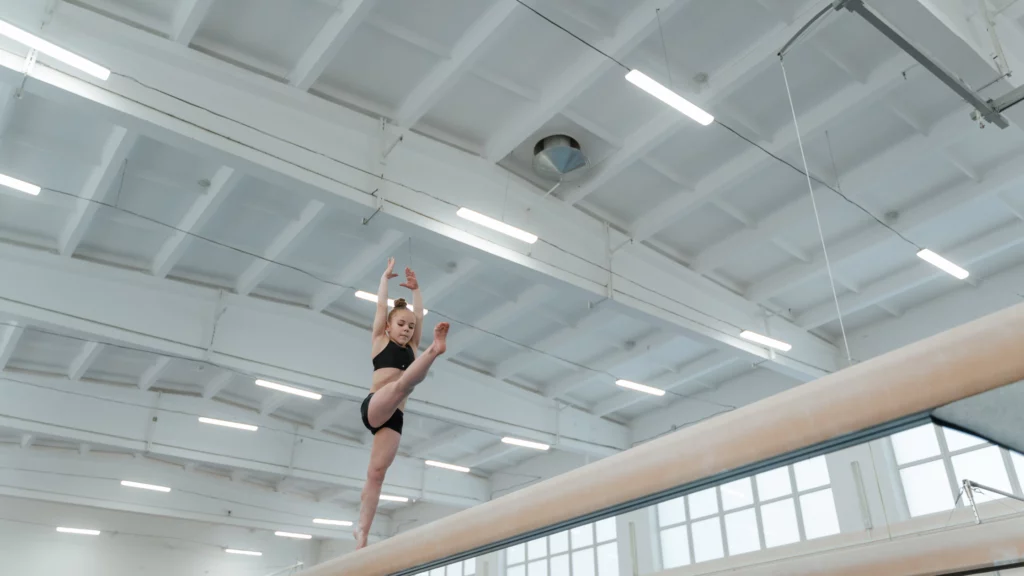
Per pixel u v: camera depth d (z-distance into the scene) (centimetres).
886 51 700
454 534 204
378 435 368
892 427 132
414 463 1584
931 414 128
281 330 1062
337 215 907
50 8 614
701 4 666
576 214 891
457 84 754
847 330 1154
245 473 1648
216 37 692
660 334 1141
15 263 907
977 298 1031
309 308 1088
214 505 1606
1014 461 920
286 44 703
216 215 906
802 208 889
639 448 164
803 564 543
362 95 764
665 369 1248
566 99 740
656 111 776
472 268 966
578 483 172
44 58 596
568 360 1220
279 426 1411
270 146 688
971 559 461
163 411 1276
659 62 723
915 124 777
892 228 903
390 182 751
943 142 771
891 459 1045
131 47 644
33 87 596
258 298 1051
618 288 892
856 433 133
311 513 1750
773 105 766
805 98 757
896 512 1003
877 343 1120
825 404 136
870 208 895
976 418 132
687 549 1266
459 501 1617
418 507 1828
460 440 1515
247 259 991
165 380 1273
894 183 863
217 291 1028
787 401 142
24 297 895
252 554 1898
